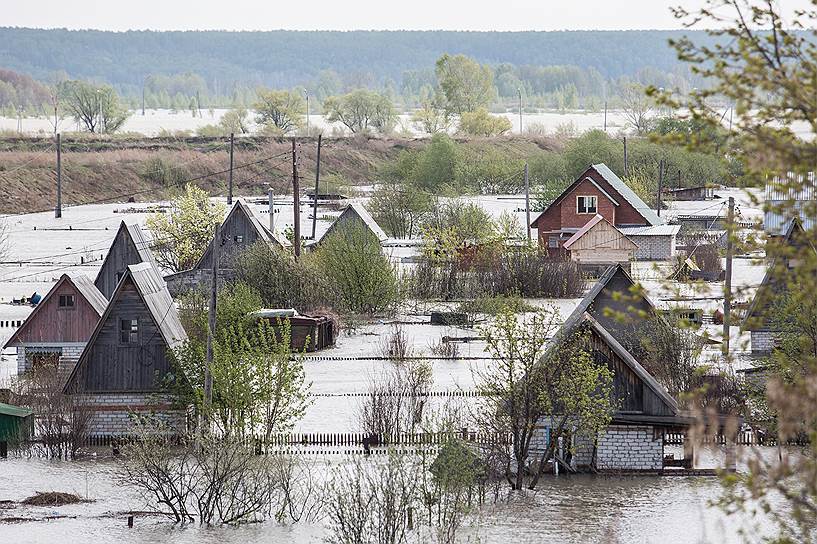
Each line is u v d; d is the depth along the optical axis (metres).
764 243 37.66
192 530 77.69
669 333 108.50
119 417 102.81
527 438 89.50
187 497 85.31
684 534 74.00
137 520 80.06
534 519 78.44
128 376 102.69
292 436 97.88
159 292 110.69
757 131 32.66
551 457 90.62
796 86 32.06
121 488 88.31
